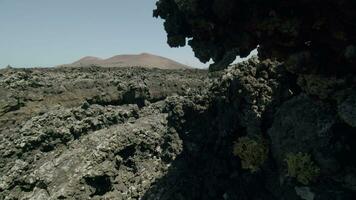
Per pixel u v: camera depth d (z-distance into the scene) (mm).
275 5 7699
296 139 17688
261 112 20062
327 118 16656
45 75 35781
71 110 32188
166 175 25406
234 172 21688
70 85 34719
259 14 7844
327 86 8922
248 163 19922
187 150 25547
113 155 27516
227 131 22234
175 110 26891
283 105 19281
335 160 15789
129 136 28922
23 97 31828
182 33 8969
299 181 16734
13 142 28797
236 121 21922
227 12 7762
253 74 20891
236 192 20812
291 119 18234
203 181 23031
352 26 7254
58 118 31078
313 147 16766
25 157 28328
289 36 7977
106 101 35562
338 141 15867
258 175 20188
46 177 25812
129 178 27188
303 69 8047
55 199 24062
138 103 37281
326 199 15773
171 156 27703
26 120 31188
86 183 25391
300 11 7609
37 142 29047
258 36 8164
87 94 35000
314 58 7992
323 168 16125
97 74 38938
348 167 15625
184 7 8109
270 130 19203
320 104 17219
